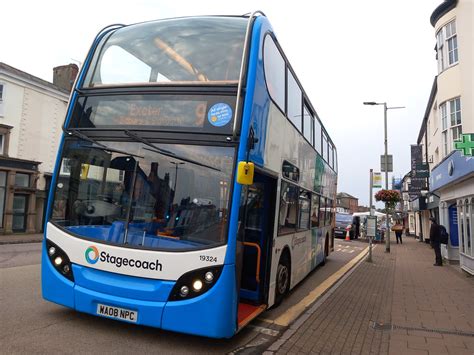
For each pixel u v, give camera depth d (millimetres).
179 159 4984
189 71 5324
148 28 5965
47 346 4527
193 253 4609
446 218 17688
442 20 18453
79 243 5031
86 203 5199
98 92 5555
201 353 4715
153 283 4656
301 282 10711
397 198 24078
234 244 4676
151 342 4891
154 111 5207
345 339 5812
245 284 6410
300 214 8711
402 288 10602
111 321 5488
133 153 5133
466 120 14641
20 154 23906
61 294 5086
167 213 4852
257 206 6566
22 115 24031
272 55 6289
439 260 16141
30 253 13516
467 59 14719
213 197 4801
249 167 4695
